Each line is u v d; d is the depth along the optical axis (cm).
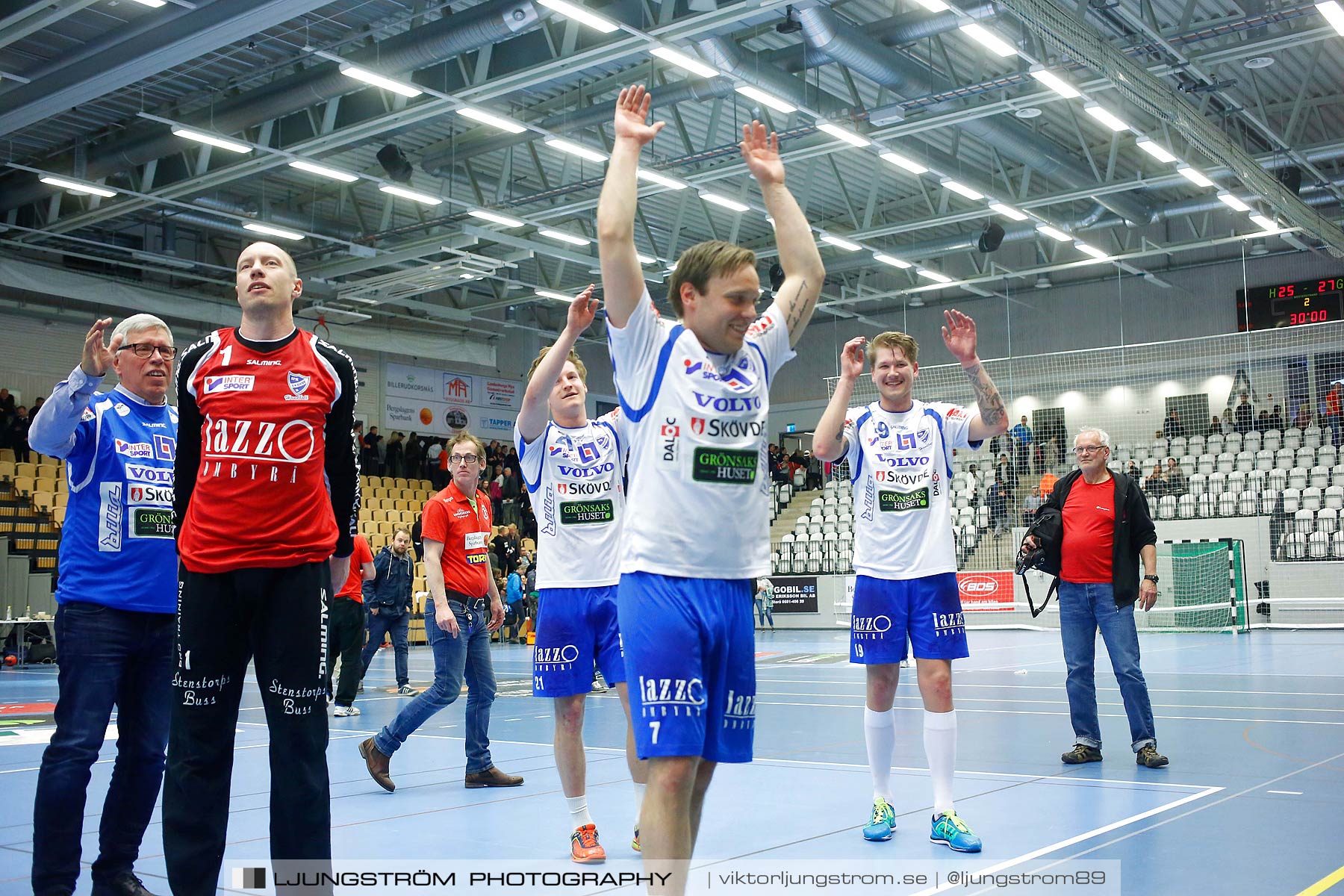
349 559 319
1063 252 2897
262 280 298
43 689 1320
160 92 1595
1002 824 454
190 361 304
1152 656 1444
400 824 476
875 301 3272
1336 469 2270
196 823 291
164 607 360
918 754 668
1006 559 2438
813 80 1791
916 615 443
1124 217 2323
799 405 3441
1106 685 1083
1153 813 470
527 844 436
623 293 267
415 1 1395
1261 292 2692
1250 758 621
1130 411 2856
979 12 1353
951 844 411
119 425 362
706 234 2612
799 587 2627
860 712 911
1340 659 1329
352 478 316
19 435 2223
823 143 1845
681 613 262
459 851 423
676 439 267
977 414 465
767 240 2645
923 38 1530
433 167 1947
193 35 1327
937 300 3212
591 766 648
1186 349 2788
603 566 446
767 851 412
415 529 1734
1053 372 2970
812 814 486
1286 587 2159
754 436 274
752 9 1272
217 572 293
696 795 283
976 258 3053
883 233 2175
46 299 2414
